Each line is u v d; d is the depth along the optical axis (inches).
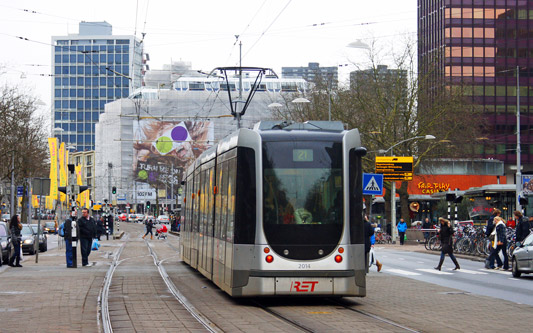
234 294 585.9
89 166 5762.8
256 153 596.7
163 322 490.3
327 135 605.9
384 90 2325.3
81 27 6628.9
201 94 4106.8
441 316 535.5
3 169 2335.1
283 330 458.9
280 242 581.6
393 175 2055.9
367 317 526.0
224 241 644.1
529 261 900.0
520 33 3612.2
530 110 3614.7
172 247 1840.6
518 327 481.7
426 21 3814.0
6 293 677.9
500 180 3430.1
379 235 2169.0
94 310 556.4
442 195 2443.4
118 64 6491.1
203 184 842.2
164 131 3961.6
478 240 1430.9
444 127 2310.5
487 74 3604.8
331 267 581.6
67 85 6560.0
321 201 590.6
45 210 4889.3
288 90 4001.0
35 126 2346.2
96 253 1492.4
